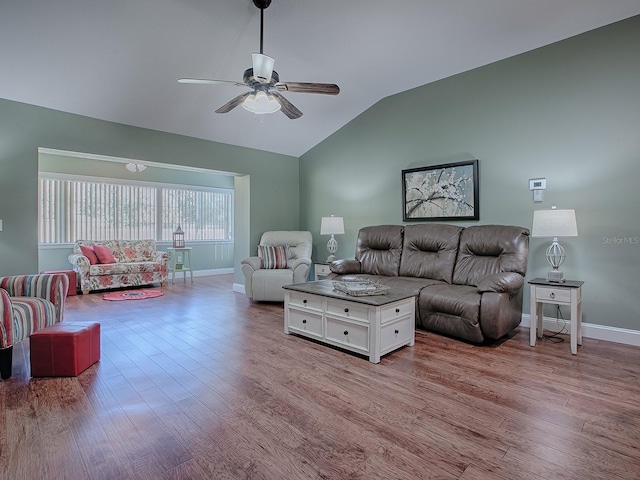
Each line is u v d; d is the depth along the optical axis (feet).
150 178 22.21
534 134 11.49
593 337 10.53
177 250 21.94
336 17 9.69
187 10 9.16
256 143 17.72
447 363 8.60
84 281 17.46
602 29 10.21
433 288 10.98
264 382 7.48
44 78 10.86
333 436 5.52
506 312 9.81
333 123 17.12
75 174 19.38
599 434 5.59
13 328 7.70
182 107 13.52
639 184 9.77
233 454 5.07
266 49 11.07
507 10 9.44
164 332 11.12
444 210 13.64
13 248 11.75
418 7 9.32
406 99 14.80
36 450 5.12
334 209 18.12
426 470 4.74
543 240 11.37
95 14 8.89
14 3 8.29
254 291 15.42
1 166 11.49
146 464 4.83
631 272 9.93
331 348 9.66
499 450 5.18
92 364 8.38
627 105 9.89
